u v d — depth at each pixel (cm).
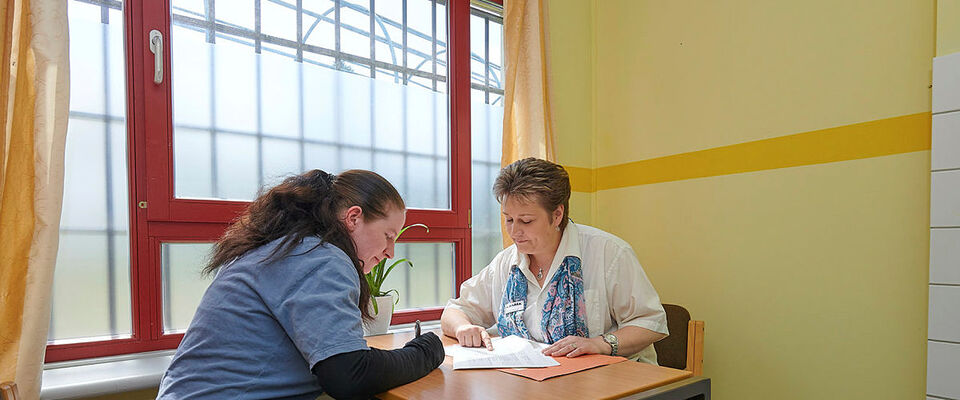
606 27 270
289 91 196
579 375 118
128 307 165
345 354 92
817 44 189
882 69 172
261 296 96
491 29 258
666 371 121
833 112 184
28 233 133
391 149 221
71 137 157
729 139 215
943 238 151
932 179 154
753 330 205
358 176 115
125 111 164
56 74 139
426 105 233
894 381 168
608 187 266
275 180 123
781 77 199
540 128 239
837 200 183
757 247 205
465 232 239
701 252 224
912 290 164
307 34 201
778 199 199
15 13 136
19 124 135
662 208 240
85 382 135
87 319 158
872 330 173
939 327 152
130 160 163
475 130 252
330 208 110
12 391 103
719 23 221
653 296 156
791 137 196
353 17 213
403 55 227
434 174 234
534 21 242
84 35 159
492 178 256
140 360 159
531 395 103
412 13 230
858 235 177
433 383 112
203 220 174
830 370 183
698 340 158
